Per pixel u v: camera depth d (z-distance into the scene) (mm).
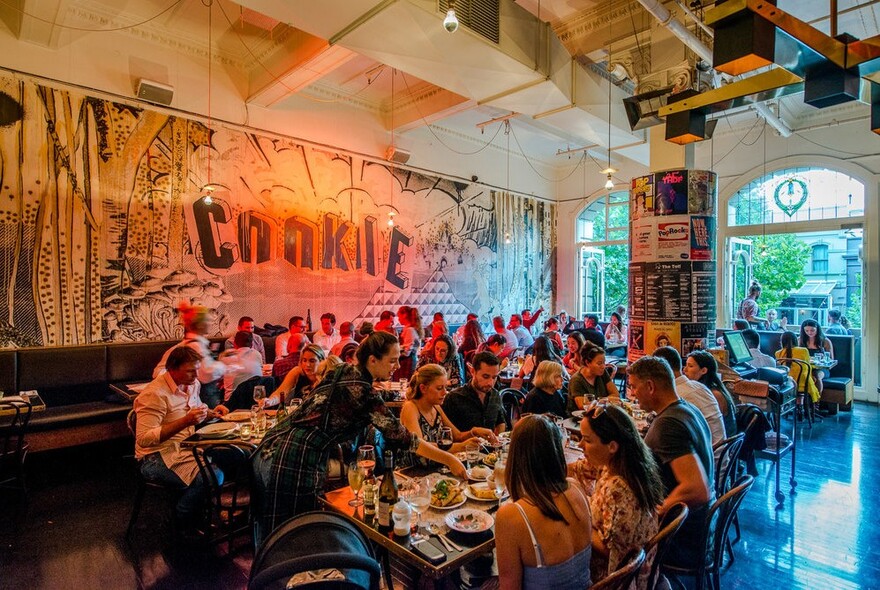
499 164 9938
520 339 8102
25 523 3504
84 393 5203
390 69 6629
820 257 8797
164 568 2922
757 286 8367
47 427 4547
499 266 9938
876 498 3957
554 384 3656
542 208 10977
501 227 9992
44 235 5031
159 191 5746
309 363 3766
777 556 3088
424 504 2074
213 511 3193
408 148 8320
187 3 5172
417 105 7418
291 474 2131
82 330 5258
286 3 3566
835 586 2779
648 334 5125
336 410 2166
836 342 7184
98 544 3201
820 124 7891
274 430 2287
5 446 3830
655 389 2354
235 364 4680
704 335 4965
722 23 2500
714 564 2273
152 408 3197
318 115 7160
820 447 5336
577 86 5555
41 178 5004
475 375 3299
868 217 7535
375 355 2170
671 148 5570
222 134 6234
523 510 1480
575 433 3230
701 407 2963
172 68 5828
